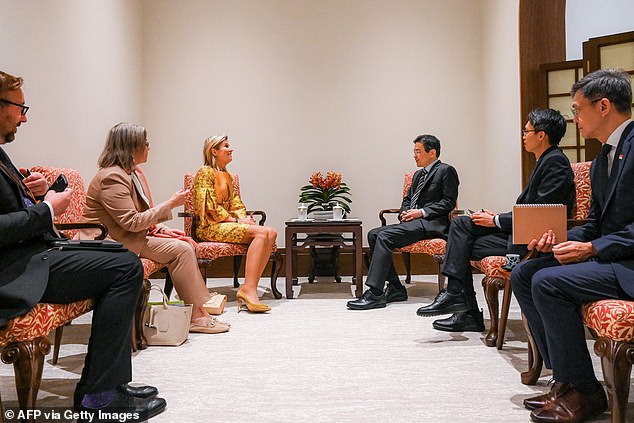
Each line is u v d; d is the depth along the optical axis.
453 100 6.13
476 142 6.12
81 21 4.40
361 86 6.13
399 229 4.25
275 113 6.13
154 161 6.09
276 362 2.71
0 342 1.70
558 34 4.99
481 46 6.12
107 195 3.07
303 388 2.30
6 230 1.70
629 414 1.91
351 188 6.12
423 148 4.54
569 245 1.90
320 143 6.12
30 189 2.07
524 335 3.24
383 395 2.20
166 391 2.27
